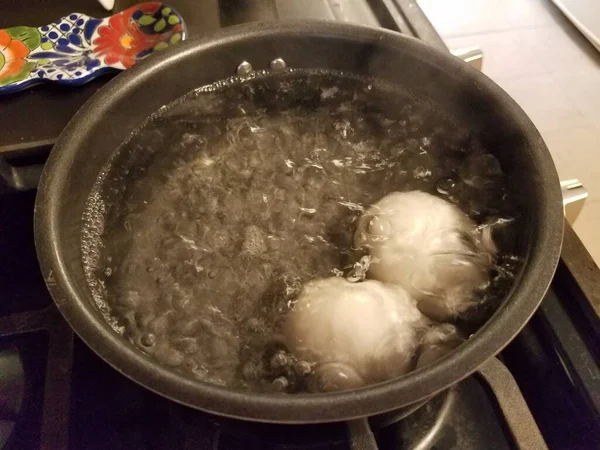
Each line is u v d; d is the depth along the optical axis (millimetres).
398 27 303
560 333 227
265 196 260
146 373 155
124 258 237
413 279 214
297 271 233
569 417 225
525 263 180
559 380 229
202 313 223
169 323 219
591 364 221
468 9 420
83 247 228
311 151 275
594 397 216
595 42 389
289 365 201
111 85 236
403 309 203
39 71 282
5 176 265
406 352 195
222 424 193
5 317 238
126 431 215
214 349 212
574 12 404
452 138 259
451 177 253
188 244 244
